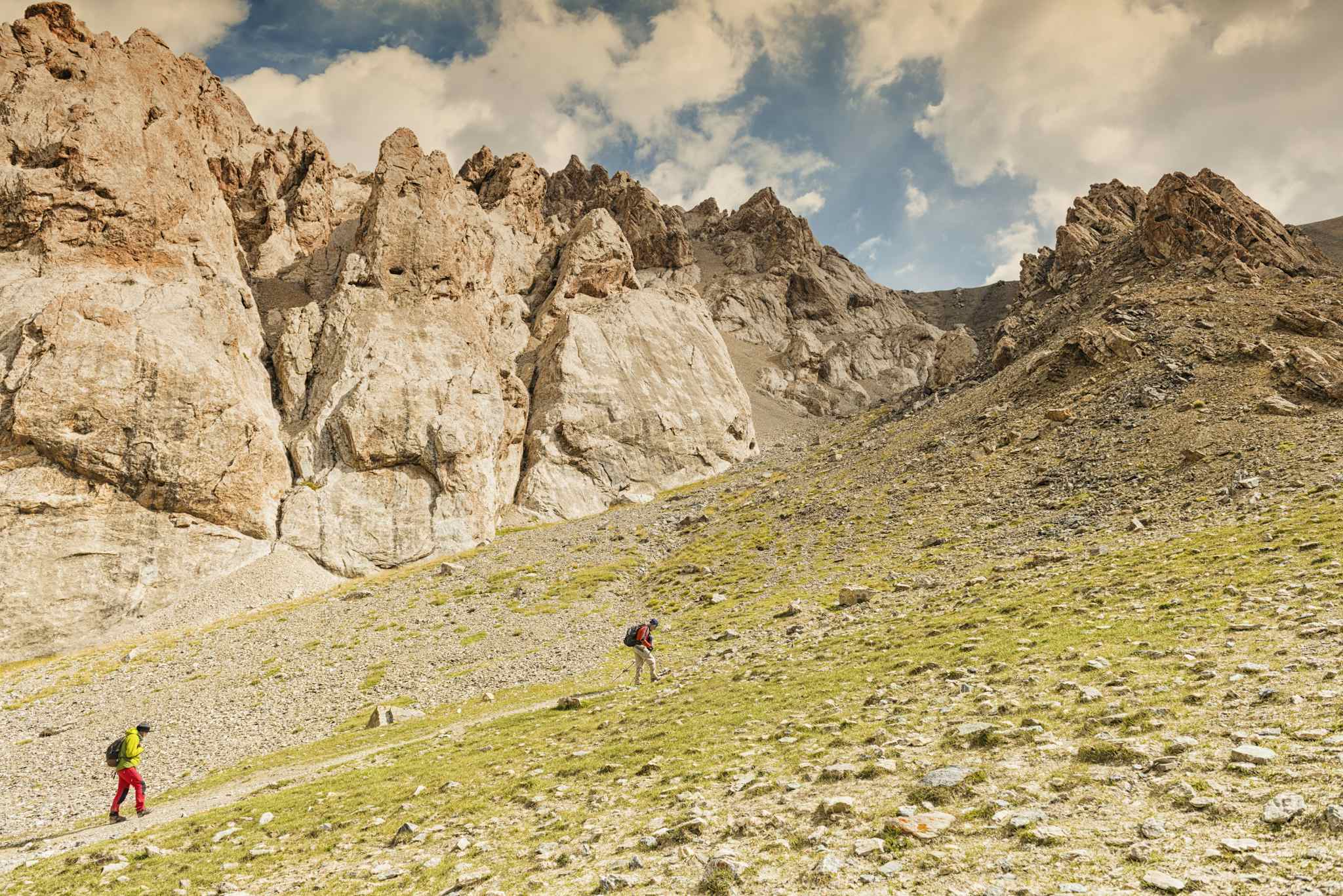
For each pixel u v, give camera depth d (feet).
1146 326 313.94
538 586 286.66
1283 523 125.49
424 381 427.33
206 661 228.43
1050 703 57.36
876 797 45.52
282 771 111.96
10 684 229.04
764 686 94.68
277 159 554.46
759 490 398.42
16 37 409.49
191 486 327.06
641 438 526.16
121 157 375.25
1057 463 247.09
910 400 566.36
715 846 42.91
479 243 558.56
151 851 65.82
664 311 632.79
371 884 48.55
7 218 346.95
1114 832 34.60
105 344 321.32
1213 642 67.51
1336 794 32.78
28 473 295.89
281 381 417.28
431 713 149.79
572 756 76.59
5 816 112.06
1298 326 266.57
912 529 241.55
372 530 372.17
